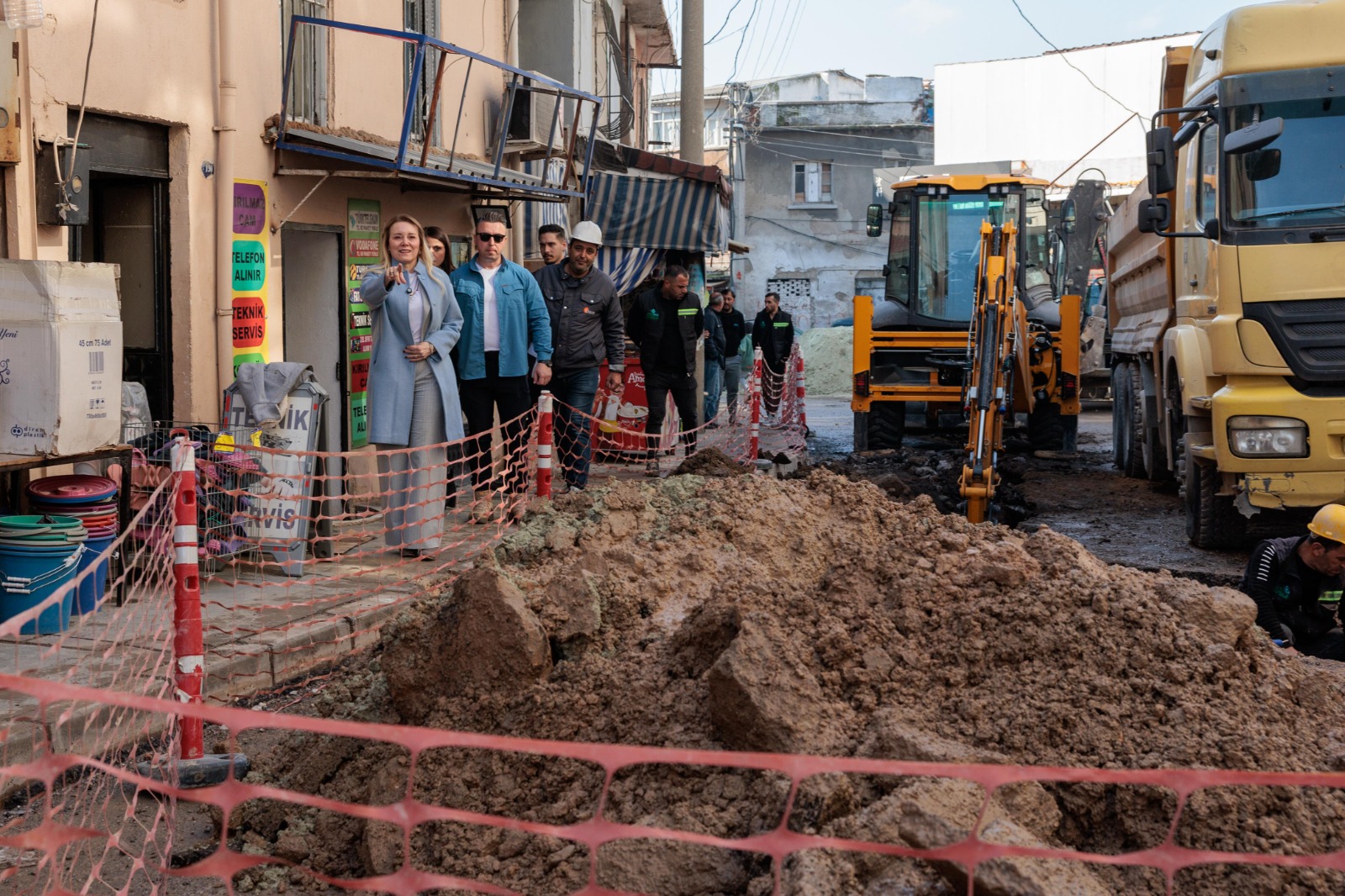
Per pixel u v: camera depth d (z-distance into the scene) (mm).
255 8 9219
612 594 5000
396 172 9641
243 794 2896
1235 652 4336
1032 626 4379
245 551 7828
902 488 11367
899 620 4516
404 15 12305
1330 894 3475
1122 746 3945
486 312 9742
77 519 6434
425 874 3279
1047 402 16219
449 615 4668
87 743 4996
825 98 57031
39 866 3746
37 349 6355
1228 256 9078
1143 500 12422
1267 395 8953
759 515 5789
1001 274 10766
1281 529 10258
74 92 7402
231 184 8820
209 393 8758
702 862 3646
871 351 15969
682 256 16734
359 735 2625
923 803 3387
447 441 8406
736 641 4078
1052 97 39000
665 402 13719
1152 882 3562
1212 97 9562
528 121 15062
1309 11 9164
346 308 10695
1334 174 9039
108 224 8539
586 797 4105
